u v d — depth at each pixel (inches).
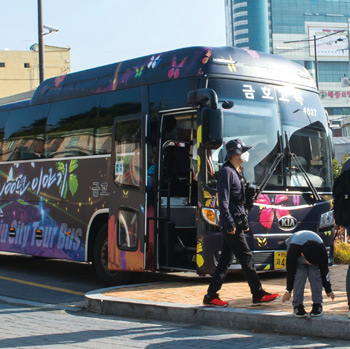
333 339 245.0
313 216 384.5
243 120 363.6
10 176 514.9
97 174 423.2
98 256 420.5
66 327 288.4
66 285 440.5
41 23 981.2
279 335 256.2
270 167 368.8
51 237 462.6
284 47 7071.9
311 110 401.7
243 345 239.9
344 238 569.9
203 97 338.0
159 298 322.0
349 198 259.0
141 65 405.1
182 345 243.3
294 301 257.4
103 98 428.5
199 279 424.2
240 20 7135.8
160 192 378.0
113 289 356.5
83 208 433.1
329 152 405.7
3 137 530.9
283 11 7096.5
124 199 391.5
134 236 382.3
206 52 366.9
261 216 360.5
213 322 280.1
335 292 337.1
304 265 257.1
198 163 350.9
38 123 490.3
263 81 380.8
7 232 513.3
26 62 3056.1
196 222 360.5
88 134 436.5
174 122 385.7
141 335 265.1
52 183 466.0
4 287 430.9
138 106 397.1
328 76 7017.7
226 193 286.2
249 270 289.0
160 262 372.5
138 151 384.5
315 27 7111.2
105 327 286.0
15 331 280.5
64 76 477.7
